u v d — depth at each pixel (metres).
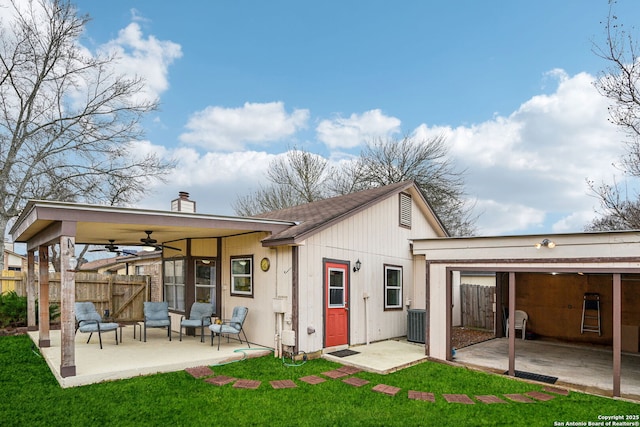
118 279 12.98
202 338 9.05
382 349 8.81
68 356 6.02
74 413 4.96
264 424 4.75
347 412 5.13
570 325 10.35
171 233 9.41
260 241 8.78
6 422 4.66
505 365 7.52
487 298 12.59
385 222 10.83
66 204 6.04
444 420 4.91
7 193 14.24
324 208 10.90
